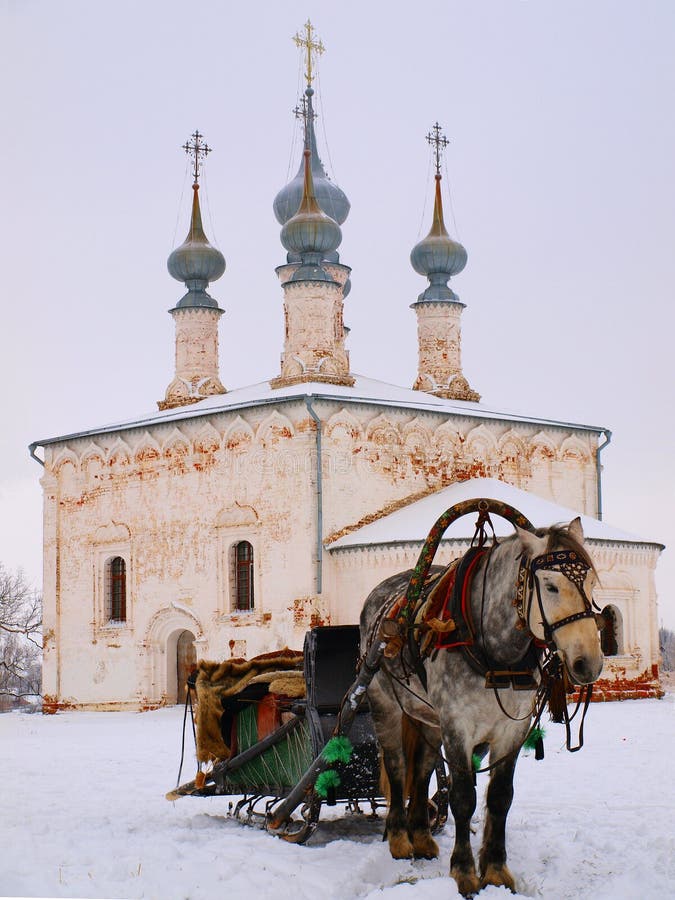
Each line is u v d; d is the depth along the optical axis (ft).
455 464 126.93
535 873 30.17
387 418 122.21
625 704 110.42
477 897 27.02
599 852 32.07
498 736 28.50
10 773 55.31
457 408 130.31
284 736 36.32
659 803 41.47
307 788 33.58
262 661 39.11
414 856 32.09
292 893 27.84
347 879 29.04
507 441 131.54
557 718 26.89
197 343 141.59
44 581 139.03
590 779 48.55
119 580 134.62
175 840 34.78
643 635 122.52
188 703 39.86
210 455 125.08
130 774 54.54
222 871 30.17
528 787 46.16
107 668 132.77
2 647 203.21
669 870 29.55
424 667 29.81
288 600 117.08
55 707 136.56
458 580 28.94
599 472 138.82
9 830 36.27
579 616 25.62
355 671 35.24
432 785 46.83
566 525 27.22
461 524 111.86
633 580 122.21
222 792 38.14
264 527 119.65
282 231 131.54
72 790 48.11
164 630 128.47
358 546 113.70
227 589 122.72
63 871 30.45
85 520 136.36
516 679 27.58
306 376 127.65
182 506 127.13
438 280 145.79
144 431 131.03
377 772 34.94
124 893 28.14
